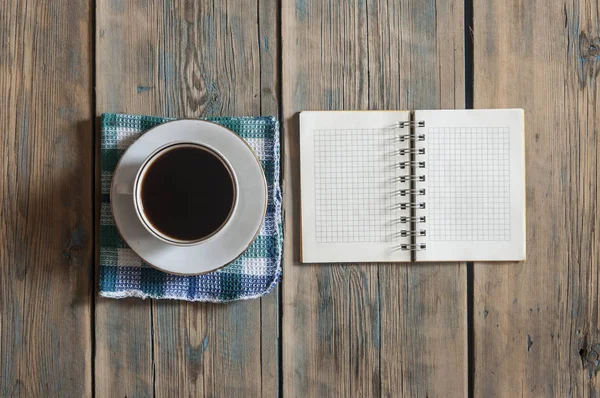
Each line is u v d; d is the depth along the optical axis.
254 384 0.93
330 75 0.93
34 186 0.93
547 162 0.93
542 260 0.93
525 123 0.94
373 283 0.93
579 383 0.93
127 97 0.93
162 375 0.93
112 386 0.93
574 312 0.94
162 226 0.86
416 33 0.93
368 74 0.93
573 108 0.94
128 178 0.88
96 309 0.93
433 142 0.93
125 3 0.93
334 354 0.93
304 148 0.93
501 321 0.93
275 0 0.93
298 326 0.93
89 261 0.93
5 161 0.93
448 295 0.93
